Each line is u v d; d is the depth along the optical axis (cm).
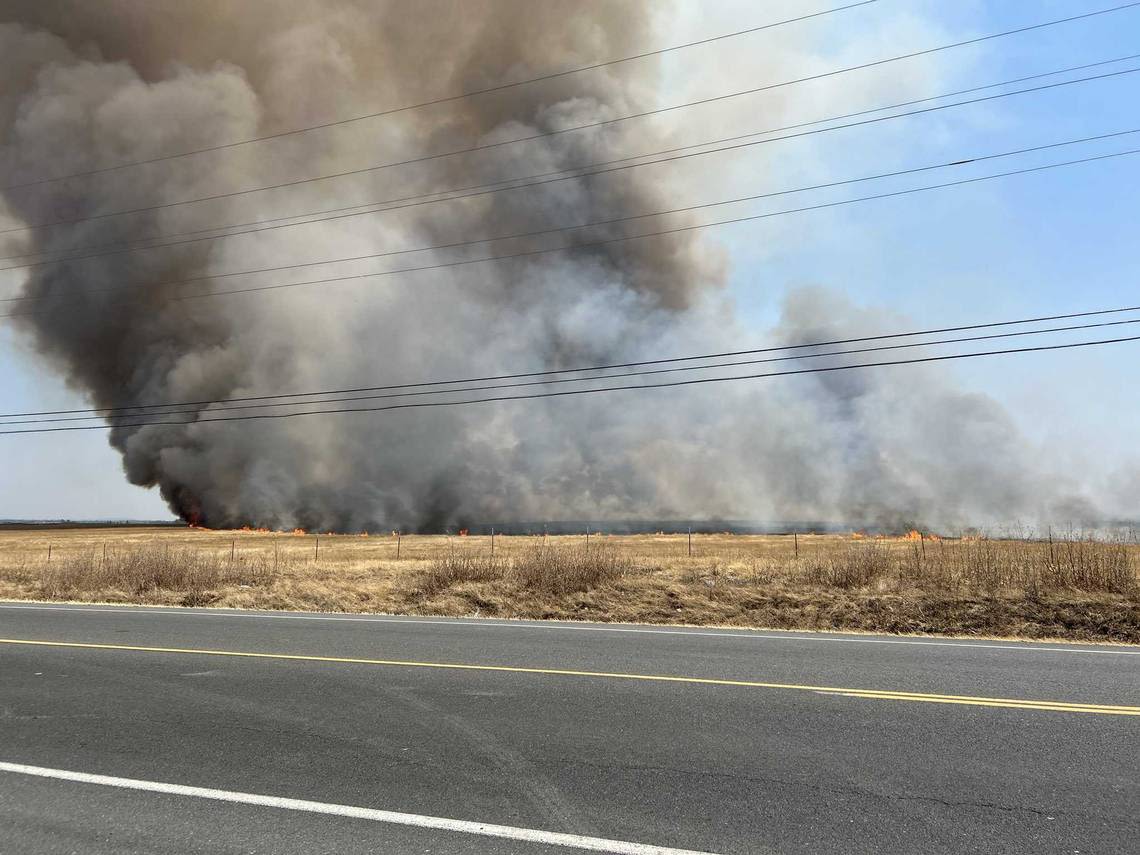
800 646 863
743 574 1511
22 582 1891
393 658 784
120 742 494
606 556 1600
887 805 385
